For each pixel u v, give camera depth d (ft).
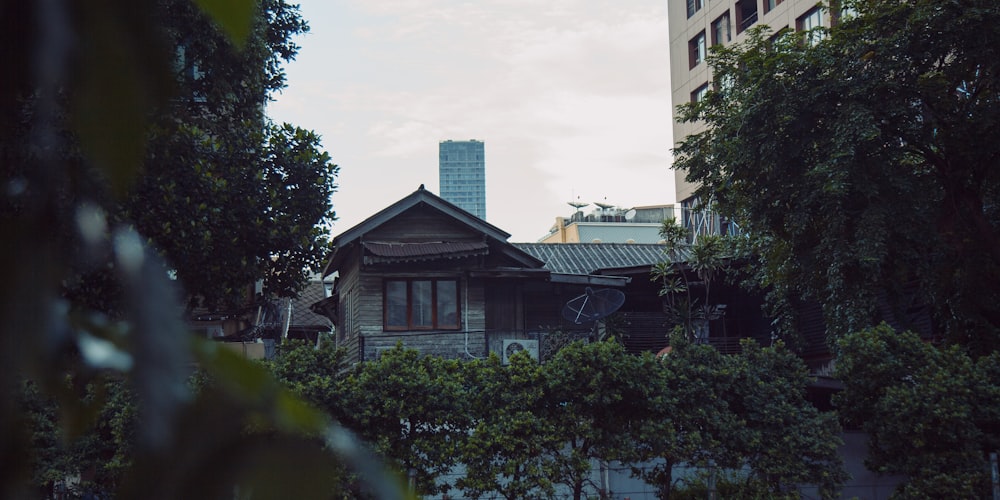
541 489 37.17
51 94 0.93
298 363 37.17
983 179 53.47
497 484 36.22
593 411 38.68
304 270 31.83
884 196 48.42
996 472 38.70
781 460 39.55
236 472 0.92
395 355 37.42
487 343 62.23
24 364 0.90
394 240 64.18
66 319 0.91
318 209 28.84
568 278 63.46
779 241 56.90
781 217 53.57
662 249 80.02
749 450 39.52
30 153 0.91
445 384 36.76
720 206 58.49
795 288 58.39
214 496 0.92
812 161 51.13
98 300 0.94
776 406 40.32
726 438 39.50
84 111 0.93
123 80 0.95
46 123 0.92
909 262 50.01
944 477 39.40
